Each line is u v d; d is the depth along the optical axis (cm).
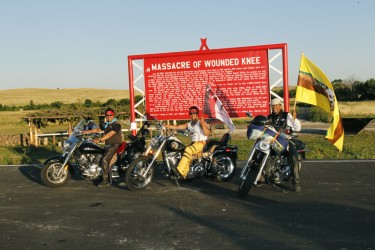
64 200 783
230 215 658
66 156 889
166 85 1292
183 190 836
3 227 629
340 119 977
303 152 885
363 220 614
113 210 706
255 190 816
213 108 951
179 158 849
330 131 982
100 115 2247
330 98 977
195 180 927
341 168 1004
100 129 904
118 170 881
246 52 1227
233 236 561
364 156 1227
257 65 1223
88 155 884
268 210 679
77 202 765
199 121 854
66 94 8962
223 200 750
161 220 643
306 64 999
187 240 551
